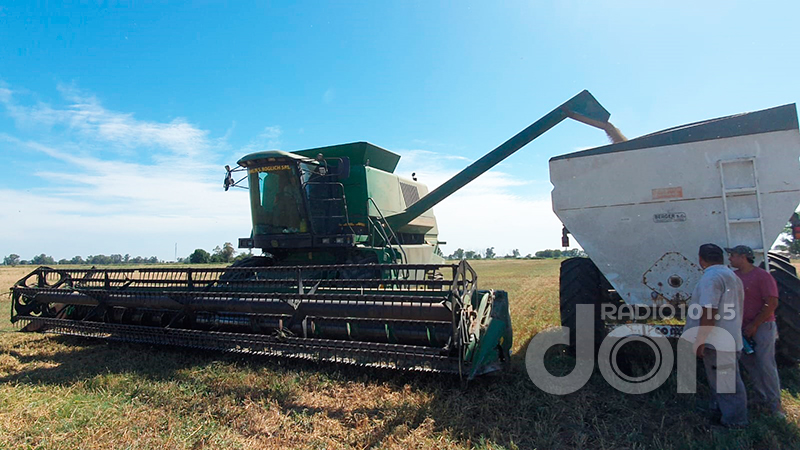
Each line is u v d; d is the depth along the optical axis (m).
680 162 4.52
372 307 4.59
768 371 3.75
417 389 4.27
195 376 4.77
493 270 34.12
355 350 4.57
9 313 10.27
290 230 7.88
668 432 3.44
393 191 9.48
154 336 5.88
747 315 3.81
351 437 3.38
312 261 8.34
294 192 7.77
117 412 3.87
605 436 3.41
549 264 46.81
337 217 8.19
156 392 4.26
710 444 3.22
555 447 3.21
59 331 6.60
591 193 4.86
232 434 3.44
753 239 4.23
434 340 4.59
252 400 4.12
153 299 5.94
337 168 8.31
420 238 10.92
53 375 4.95
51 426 3.55
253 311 5.31
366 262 7.71
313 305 4.92
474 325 4.40
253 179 8.09
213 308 5.58
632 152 4.70
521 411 3.83
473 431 3.45
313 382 4.52
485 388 4.40
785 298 4.42
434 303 4.34
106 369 5.06
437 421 3.63
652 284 4.59
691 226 4.46
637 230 4.66
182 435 3.40
